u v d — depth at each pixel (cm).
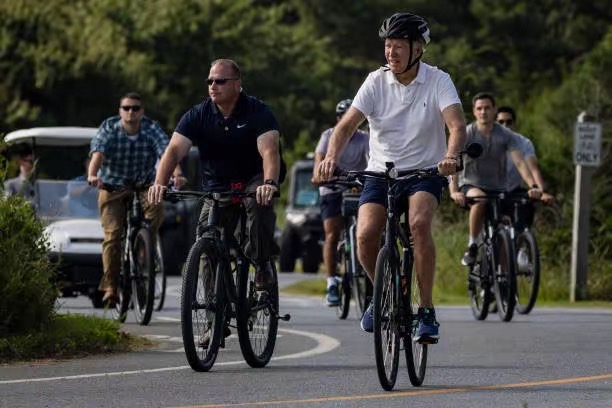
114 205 3350
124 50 10881
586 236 4491
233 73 2372
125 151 3372
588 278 4641
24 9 10456
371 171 2123
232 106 2384
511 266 3434
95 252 3884
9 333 2558
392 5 12725
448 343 2812
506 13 11169
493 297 3500
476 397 2019
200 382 2178
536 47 11025
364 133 3425
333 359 2520
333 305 3544
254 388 2114
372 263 2150
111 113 10744
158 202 2339
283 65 12181
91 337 2605
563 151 5409
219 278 2314
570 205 5147
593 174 5284
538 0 11344
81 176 4097
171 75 11519
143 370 2320
